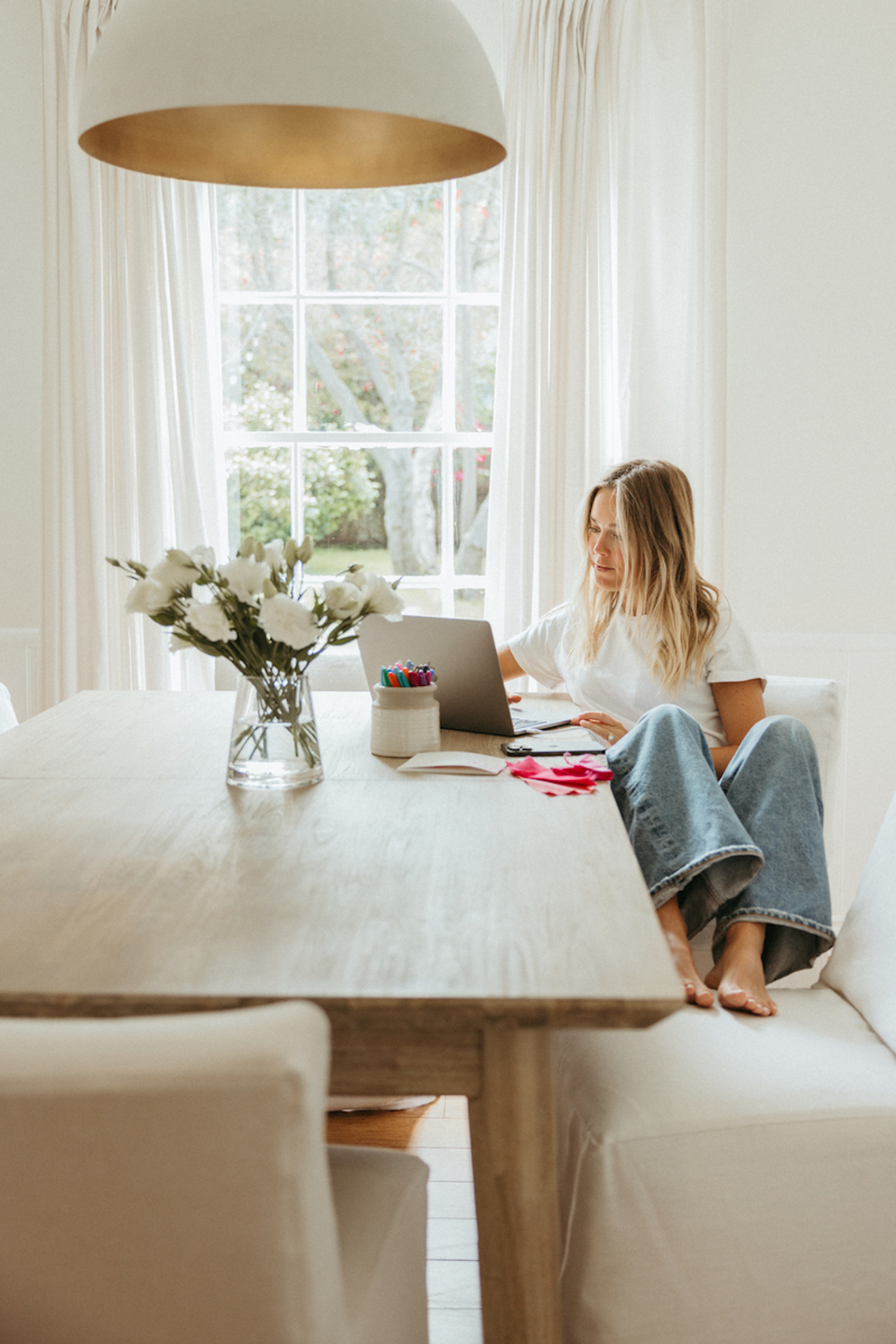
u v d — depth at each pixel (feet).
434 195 11.76
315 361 12.23
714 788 5.78
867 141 10.36
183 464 10.55
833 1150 4.24
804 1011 5.20
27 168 10.54
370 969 3.38
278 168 6.05
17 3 10.34
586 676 7.94
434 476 12.50
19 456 10.86
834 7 10.24
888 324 10.52
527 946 3.56
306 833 4.75
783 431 10.68
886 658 10.82
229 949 3.52
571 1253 4.28
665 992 3.22
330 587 5.24
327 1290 2.64
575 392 10.41
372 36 4.50
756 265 10.53
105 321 10.48
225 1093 2.34
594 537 7.91
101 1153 2.40
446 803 5.22
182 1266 2.54
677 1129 4.19
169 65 4.47
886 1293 4.32
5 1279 2.61
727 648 7.54
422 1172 4.06
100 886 4.10
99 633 10.59
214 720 7.09
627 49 10.17
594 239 10.43
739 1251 4.21
